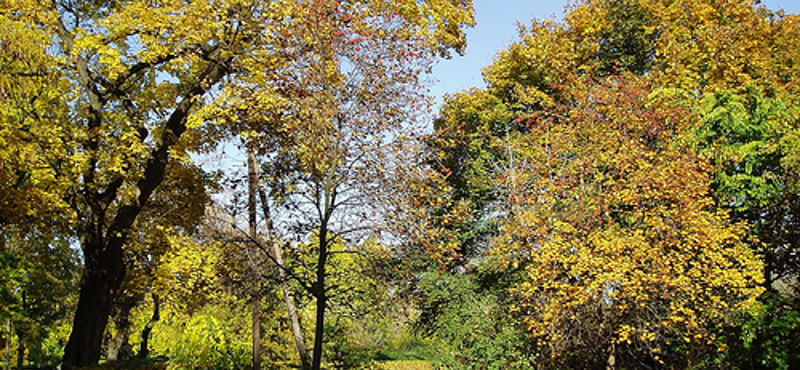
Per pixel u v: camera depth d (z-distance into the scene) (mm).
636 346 13828
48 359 25000
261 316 14203
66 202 11602
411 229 10500
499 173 17750
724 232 11516
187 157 12281
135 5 11555
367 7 10891
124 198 12109
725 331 12312
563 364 14570
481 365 14039
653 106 14469
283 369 16234
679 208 11984
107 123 12453
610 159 13578
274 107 11102
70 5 13281
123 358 30875
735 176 12617
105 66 12617
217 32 12391
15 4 11445
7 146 10781
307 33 10219
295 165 11578
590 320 13219
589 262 12016
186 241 14008
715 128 13297
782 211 12875
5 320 19391
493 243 15383
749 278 11992
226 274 12555
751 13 18266
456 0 14125
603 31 21547
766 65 15805
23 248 16828
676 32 18719
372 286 11047
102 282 12914
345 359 13383
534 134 17500
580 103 16016
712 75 16359
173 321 20984
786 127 12484
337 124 10625
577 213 13227
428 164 11148
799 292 13227
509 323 14727
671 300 11719
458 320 14562
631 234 12328
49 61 11719
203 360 18406
